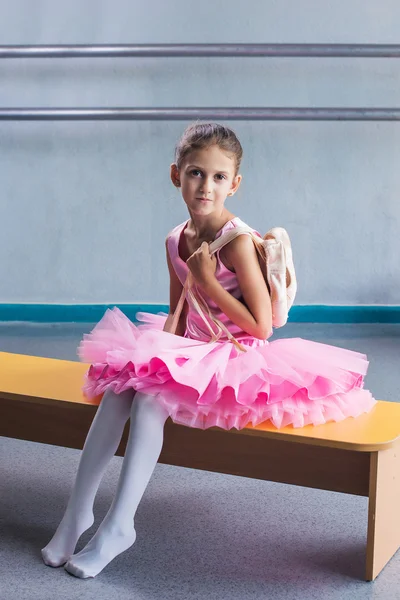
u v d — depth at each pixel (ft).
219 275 5.83
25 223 13.34
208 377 5.24
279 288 5.79
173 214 13.26
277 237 5.91
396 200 13.19
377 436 5.13
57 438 6.40
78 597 5.04
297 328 13.03
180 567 5.44
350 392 5.73
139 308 13.52
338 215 13.26
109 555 5.25
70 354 11.25
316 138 13.03
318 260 13.38
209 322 5.91
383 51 12.49
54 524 6.07
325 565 5.50
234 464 5.85
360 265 13.39
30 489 6.70
